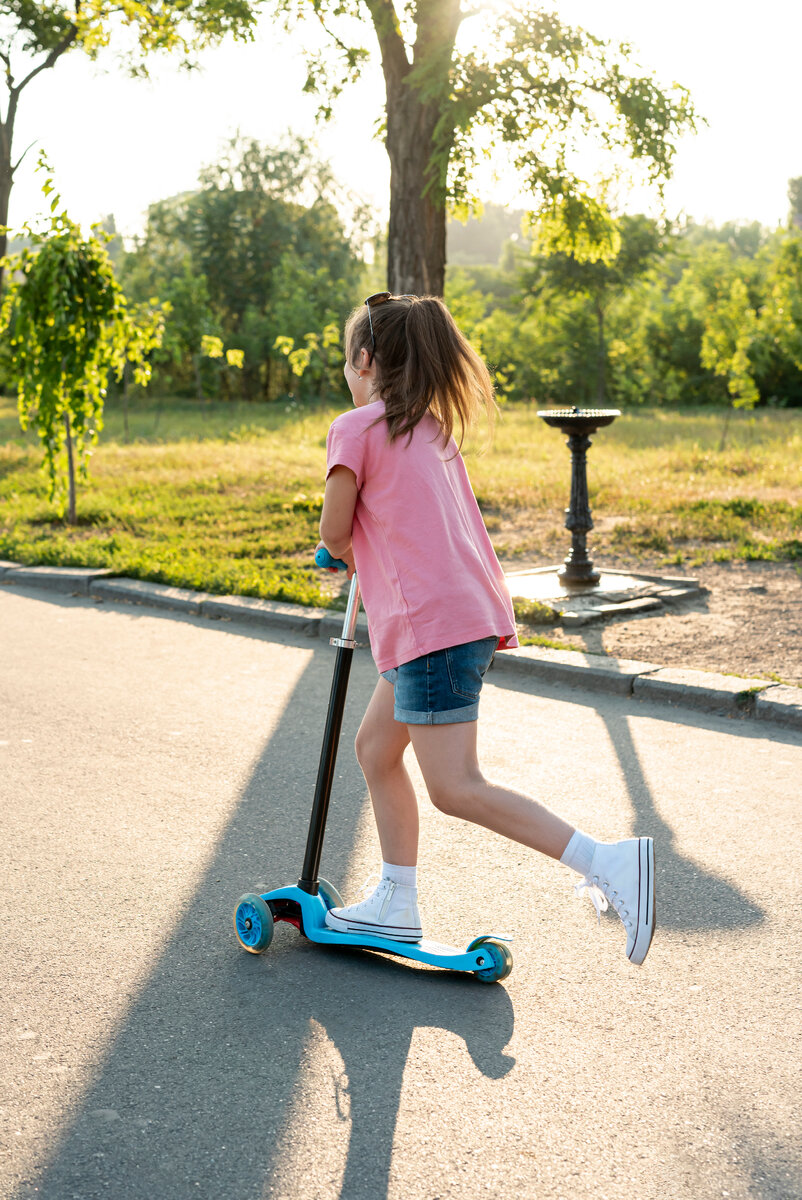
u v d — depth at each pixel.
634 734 4.89
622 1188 2.03
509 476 14.09
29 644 6.84
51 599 8.34
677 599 7.36
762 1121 2.24
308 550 9.75
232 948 3.05
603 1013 2.67
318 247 48.91
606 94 12.20
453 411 2.77
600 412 7.45
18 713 5.36
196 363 33.75
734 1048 2.52
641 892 2.52
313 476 14.62
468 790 2.61
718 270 43.28
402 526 2.63
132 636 7.04
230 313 48.50
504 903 3.29
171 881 3.48
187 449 19.34
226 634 7.07
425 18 11.44
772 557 8.63
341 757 4.68
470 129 11.16
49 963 2.95
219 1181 2.07
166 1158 2.13
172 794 4.25
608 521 10.61
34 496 13.52
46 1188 2.05
